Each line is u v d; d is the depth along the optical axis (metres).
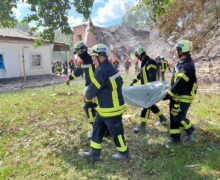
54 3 6.87
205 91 12.86
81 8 7.24
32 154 5.33
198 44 16.91
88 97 4.47
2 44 21.22
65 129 6.73
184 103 5.34
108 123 4.63
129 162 4.89
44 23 7.07
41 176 4.48
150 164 4.79
